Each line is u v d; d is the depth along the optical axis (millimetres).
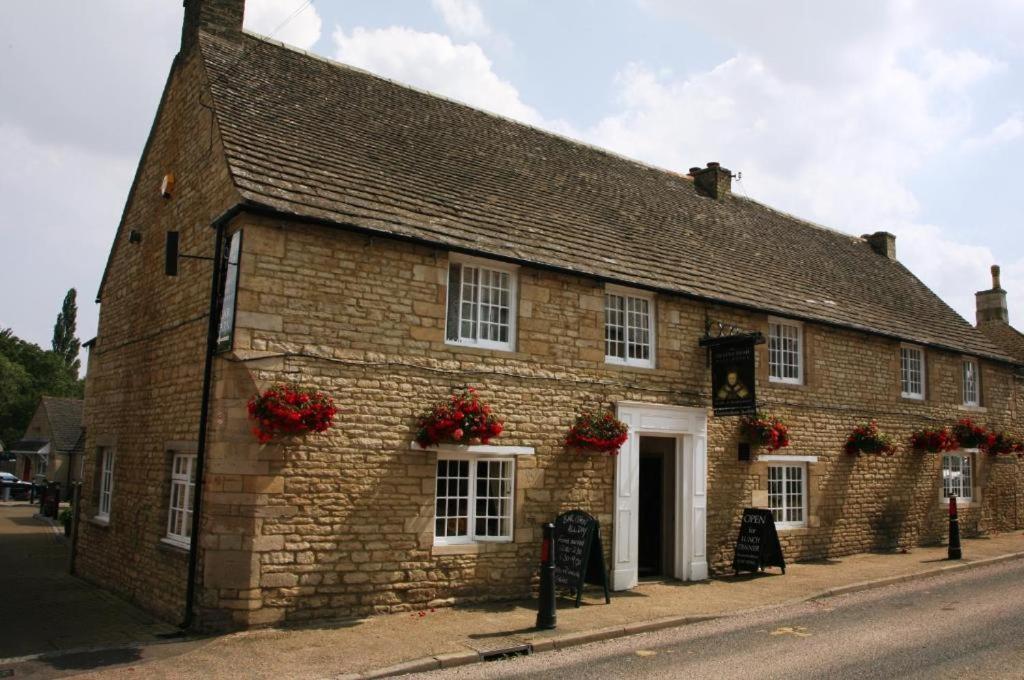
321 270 9195
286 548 8539
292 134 10633
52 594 11156
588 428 10867
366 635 8172
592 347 11531
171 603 9125
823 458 14891
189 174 10891
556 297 11266
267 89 11539
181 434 9680
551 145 16125
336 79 13234
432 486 9695
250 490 8430
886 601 10539
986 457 19516
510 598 10227
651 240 14047
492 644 7859
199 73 11211
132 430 11477
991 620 9070
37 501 35812
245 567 8312
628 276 11992
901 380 17203
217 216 9297
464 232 10539
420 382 9742
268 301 8797
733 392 12367
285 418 8242
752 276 15070
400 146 12203
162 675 6805
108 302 13758
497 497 10508
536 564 10539
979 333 20781
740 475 13320
